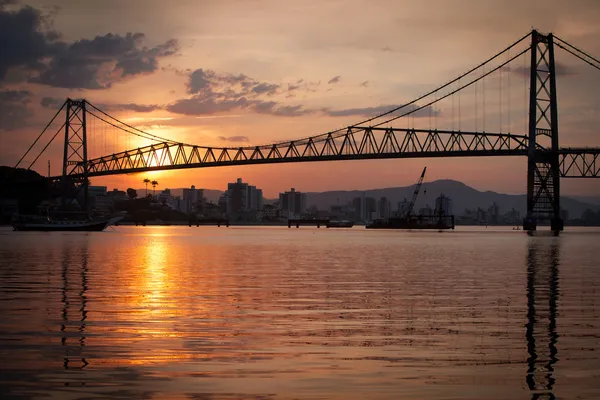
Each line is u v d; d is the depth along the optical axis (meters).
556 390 15.63
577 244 111.75
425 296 32.50
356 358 18.53
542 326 23.62
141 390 15.44
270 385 15.88
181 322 24.17
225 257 67.69
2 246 91.69
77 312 26.47
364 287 36.69
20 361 17.97
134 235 165.38
